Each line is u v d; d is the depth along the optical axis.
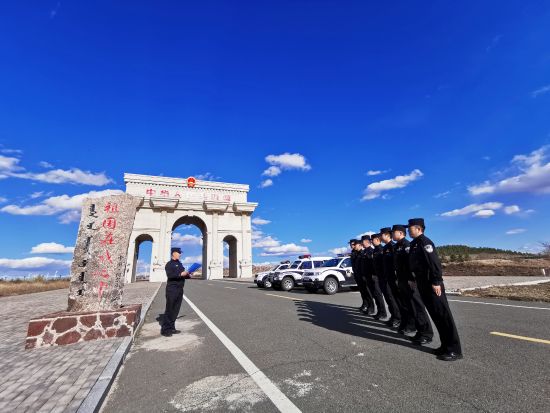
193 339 6.79
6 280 33.56
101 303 7.07
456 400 3.35
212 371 4.67
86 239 7.29
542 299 9.61
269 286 21.45
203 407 3.51
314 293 15.95
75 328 6.44
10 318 9.85
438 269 4.86
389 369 4.38
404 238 6.43
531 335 5.74
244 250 55.38
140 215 50.44
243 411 3.34
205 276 53.09
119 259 7.41
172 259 7.73
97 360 5.11
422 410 3.17
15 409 3.42
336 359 4.90
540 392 3.44
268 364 4.83
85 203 7.48
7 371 4.65
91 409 3.39
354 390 3.72
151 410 3.53
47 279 36.84
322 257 18.77
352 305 10.84
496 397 3.38
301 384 3.98
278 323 7.91
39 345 6.11
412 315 6.43
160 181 53.69
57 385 4.09
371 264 8.53
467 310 8.55
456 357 4.68
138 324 8.02
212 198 56.59
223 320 8.88
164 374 4.70
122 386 4.29
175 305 7.47
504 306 8.97
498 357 4.64
